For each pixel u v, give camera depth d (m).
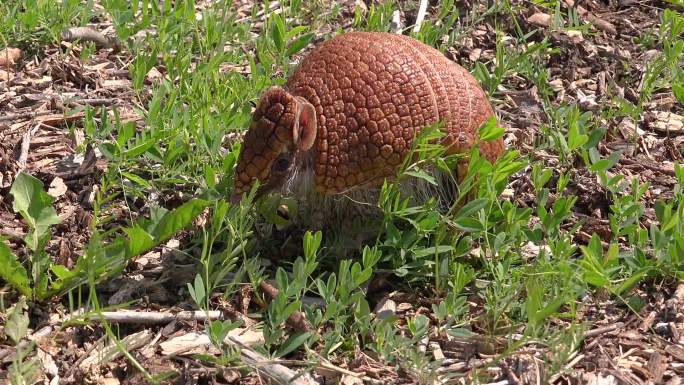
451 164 1.77
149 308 1.72
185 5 2.09
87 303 1.69
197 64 2.07
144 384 1.64
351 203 1.78
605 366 1.67
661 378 1.66
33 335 1.68
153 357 1.66
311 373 1.65
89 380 1.64
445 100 1.75
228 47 2.13
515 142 2.00
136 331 1.70
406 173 1.72
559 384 1.65
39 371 1.64
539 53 2.15
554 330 1.68
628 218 1.83
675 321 1.72
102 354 1.66
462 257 1.78
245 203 1.69
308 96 1.72
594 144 1.87
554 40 2.19
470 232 1.78
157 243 1.72
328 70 1.73
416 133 1.73
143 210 1.84
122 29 2.07
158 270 1.76
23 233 1.80
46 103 1.99
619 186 1.88
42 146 1.93
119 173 1.86
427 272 1.76
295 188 1.74
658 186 1.94
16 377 1.58
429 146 1.72
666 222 1.77
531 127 2.03
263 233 1.81
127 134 1.82
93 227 1.74
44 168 1.89
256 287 1.71
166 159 1.83
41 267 1.71
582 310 1.73
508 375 1.66
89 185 1.86
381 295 1.76
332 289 1.69
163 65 2.08
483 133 1.74
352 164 1.71
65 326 1.67
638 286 1.76
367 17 2.22
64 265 1.76
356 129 1.71
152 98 1.96
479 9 2.23
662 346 1.70
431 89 1.74
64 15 2.09
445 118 1.74
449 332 1.69
